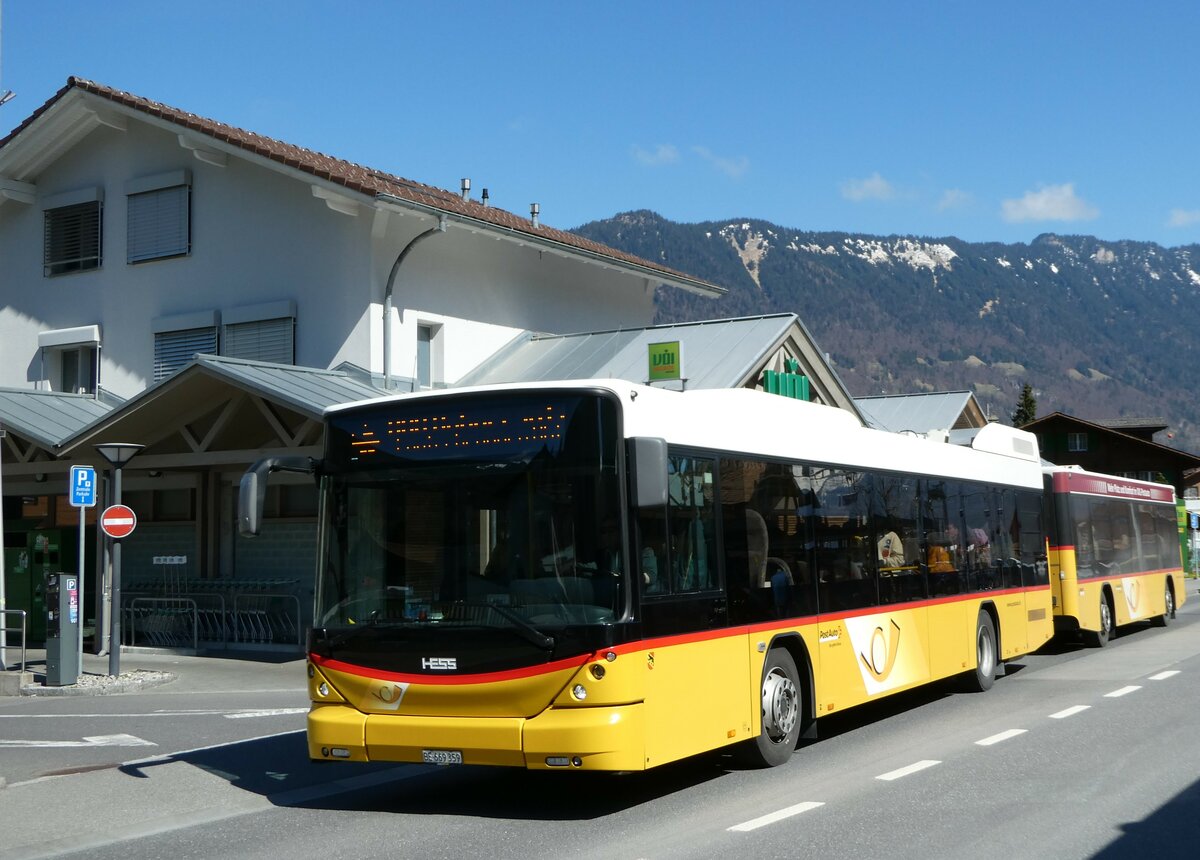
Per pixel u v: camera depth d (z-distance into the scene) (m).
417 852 7.79
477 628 8.59
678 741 8.90
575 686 8.33
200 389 21.34
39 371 29.36
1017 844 7.68
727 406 10.28
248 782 10.48
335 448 9.40
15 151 28.84
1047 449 81.00
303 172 25.09
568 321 30.53
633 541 8.60
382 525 9.12
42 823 8.95
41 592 24.55
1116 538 23.55
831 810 8.70
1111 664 18.88
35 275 29.64
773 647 10.55
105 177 28.84
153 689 18.28
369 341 25.16
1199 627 26.08
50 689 17.72
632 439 8.46
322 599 9.26
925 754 11.02
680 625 9.05
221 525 25.47
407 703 8.77
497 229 26.73
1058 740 11.62
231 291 26.92
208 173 27.42
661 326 27.48
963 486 15.65
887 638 12.80
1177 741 11.45
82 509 18.41
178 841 8.30
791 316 25.88
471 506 8.87
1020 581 17.44
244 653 22.75
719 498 9.88
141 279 28.14
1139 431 92.81
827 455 11.98
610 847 7.78
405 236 26.14
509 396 8.95
